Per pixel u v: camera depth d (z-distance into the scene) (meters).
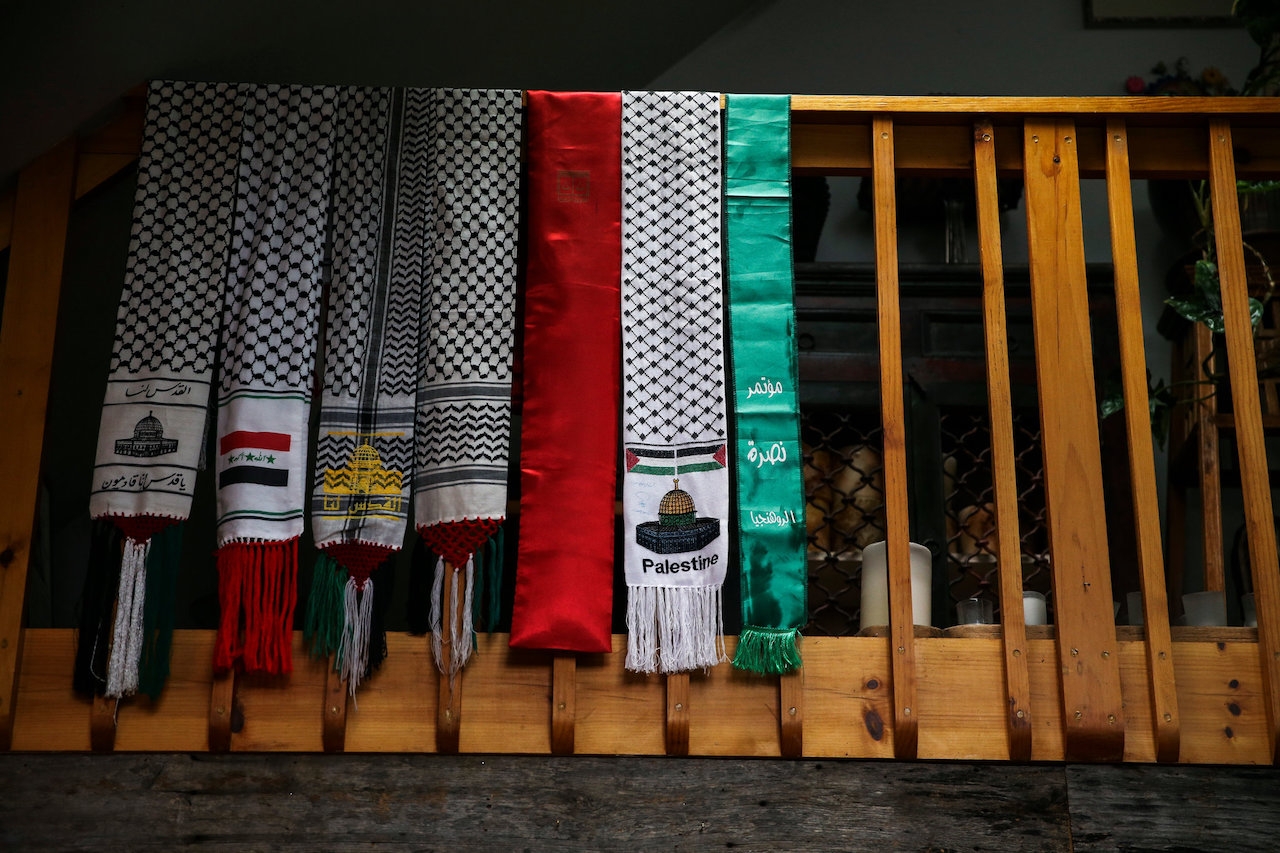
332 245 3.09
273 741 2.85
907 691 2.85
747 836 2.81
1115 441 3.96
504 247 3.07
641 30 4.62
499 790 2.84
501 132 3.15
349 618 2.85
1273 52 4.07
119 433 2.93
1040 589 4.02
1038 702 2.88
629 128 3.17
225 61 3.54
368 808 2.82
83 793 2.81
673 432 2.96
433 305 3.02
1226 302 3.11
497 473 2.91
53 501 4.08
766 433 2.98
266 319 3.00
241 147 3.11
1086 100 3.19
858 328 4.07
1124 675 2.91
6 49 3.23
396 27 3.80
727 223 3.13
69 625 3.96
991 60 5.11
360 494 2.91
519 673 2.89
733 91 5.04
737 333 3.05
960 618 3.22
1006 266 4.07
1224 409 4.27
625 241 3.09
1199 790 2.86
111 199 3.63
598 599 2.85
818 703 2.88
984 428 4.06
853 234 4.94
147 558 2.87
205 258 3.06
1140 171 3.28
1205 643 2.94
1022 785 2.86
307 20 3.56
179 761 2.84
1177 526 4.34
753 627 2.86
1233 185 3.18
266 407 2.94
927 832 2.82
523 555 2.87
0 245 3.16
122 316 3.00
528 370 2.99
